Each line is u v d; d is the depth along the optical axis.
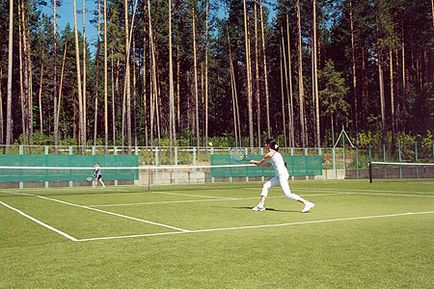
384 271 5.20
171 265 5.65
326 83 57.06
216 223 9.77
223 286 4.66
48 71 68.62
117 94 65.06
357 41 59.75
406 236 7.61
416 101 56.16
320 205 13.85
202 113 68.75
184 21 54.41
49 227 9.36
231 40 68.94
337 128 62.69
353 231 8.26
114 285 4.75
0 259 6.13
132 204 14.98
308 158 38.09
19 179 27.30
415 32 59.25
